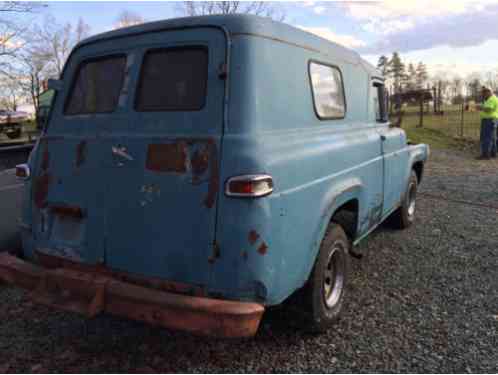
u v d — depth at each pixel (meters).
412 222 6.45
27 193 3.31
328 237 3.24
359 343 3.21
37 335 3.35
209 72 2.65
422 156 6.31
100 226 2.90
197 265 2.55
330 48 3.63
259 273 2.46
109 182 2.85
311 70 3.25
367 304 3.84
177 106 2.74
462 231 6.07
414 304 3.84
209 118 2.60
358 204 3.80
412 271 4.62
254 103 2.60
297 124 3.02
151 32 2.93
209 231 2.51
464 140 17.55
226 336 2.35
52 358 3.04
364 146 3.94
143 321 2.54
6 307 3.81
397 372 2.86
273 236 2.53
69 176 3.05
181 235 2.59
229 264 2.47
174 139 2.63
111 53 3.07
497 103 13.29
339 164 3.38
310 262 2.96
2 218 4.22
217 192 2.48
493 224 6.41
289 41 3.00
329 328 3.42
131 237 2.77
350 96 3.93
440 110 28.97
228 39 2.63
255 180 2.42
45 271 2.91
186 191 2.57
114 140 2.85
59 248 3.11
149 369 2.92
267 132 2.67
